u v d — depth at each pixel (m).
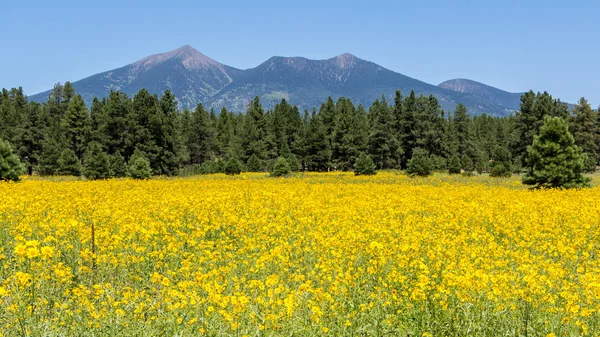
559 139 34.19
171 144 76.25
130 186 32.09
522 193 27.80
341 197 25.34
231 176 58.62
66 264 9.57
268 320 6.48
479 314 7.07
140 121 76.25
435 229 14.15
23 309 6.44
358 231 12.68
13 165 38.09
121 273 9.32
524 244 11.88
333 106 116.62
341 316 6.95
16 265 9.01
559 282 8.42
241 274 9.09
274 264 9.47
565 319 6.72
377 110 114.94
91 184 33.41
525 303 7.26
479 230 13.95
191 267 9.78
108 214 15.17
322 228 13.81
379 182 44.00
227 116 130.00
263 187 32.22
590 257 11.62
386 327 6.78
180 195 22.28
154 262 10.02
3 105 96.62
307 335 6.41
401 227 14.55
